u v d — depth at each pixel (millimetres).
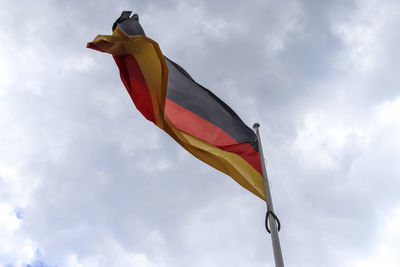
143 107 8383
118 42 8047
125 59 8453
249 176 8602
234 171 8602
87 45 8000
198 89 9828
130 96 8508
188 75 10055
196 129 9016
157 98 8031
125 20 8281
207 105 9586
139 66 8320
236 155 8914
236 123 9617
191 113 9273
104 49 8086
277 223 7559
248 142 9289
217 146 8906
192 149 8570
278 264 6652
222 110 9719
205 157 8617
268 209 7805
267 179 8570
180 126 8906
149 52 8242
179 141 8383
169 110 9133
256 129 9812
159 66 8102
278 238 7070
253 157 9023
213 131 9148
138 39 7980
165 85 7676
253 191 8352
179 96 9469
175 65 9984
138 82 8352
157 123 8227
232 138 9203
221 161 8695
